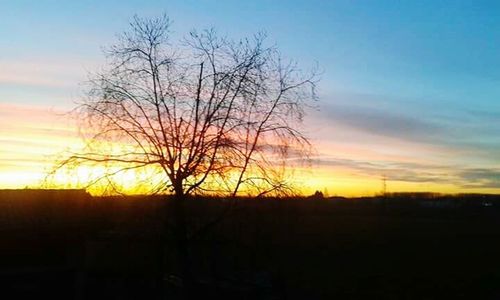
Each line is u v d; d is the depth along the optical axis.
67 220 21.33
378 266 40.22
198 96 20.14
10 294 20.22
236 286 21.36
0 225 20.17
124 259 22.38
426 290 32.59
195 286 20.88
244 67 20.22
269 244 20.67
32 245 21.11
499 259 43.59
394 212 76.81
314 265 40.09
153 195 20.31
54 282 21.14
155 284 22.00
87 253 22.66
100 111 19.89
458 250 48.31
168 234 20.58
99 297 22.45
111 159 19.95
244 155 20.05
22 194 23.42
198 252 21.03
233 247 20.81
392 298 30.66
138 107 20.12
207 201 20.52
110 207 21.58
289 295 30.28
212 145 20.03
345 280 34.88
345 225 63.28
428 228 63.41
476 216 77.12
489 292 32.09
